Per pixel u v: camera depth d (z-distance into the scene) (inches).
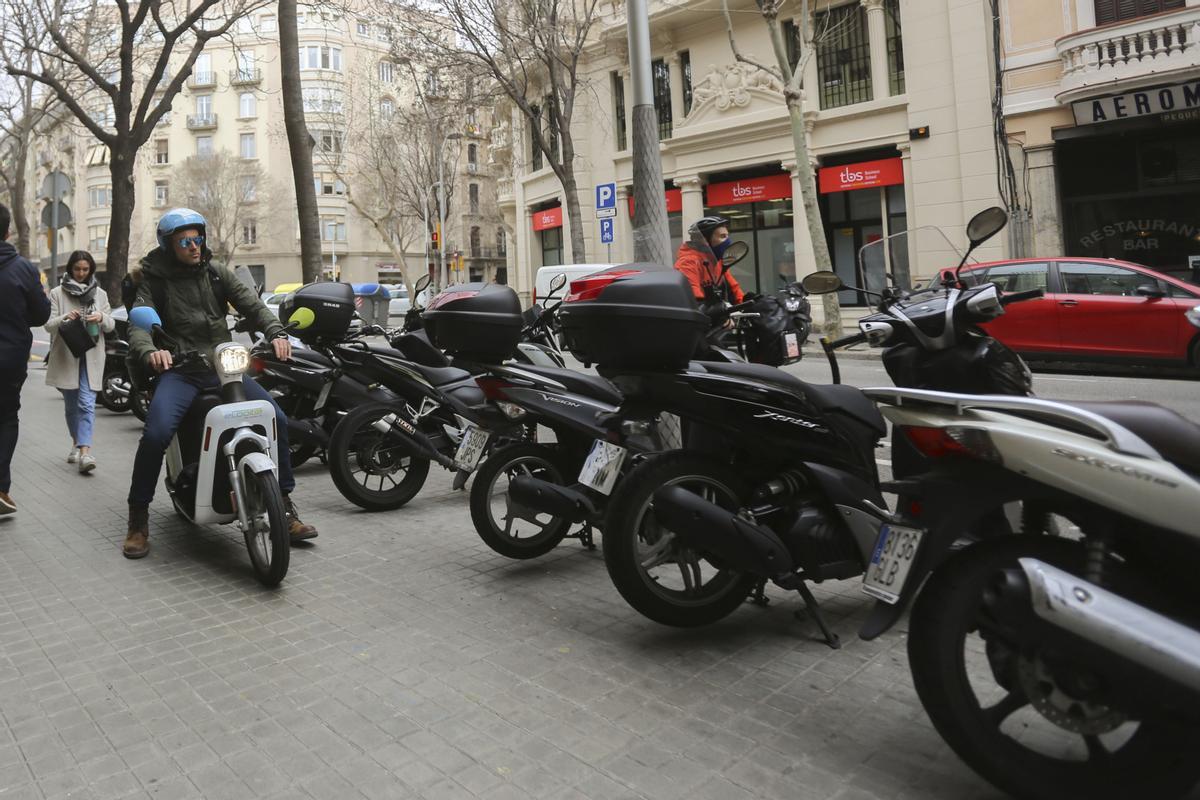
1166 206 648.4
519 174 1189.1
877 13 767.1
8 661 133.0
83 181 2532.0
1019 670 85.8
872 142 776.3
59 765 101.3
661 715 111.5
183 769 99.8
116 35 879.7
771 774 96.7
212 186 2303.2
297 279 2436.0
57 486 267.0
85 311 290.8
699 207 903.1
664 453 130.1
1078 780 86.4
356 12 743.1
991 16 698.2
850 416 132.0
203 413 187.9
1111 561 90.0
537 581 169.2
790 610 150.3
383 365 234.8
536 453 175.9
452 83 788.6
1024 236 690.8
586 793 93.3
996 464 91.5
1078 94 636.1
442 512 226.7
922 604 90.0
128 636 142.7
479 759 100.9
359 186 2133.4
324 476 280.5
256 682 123.7
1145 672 78.9
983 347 135.3
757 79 839.1
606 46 964.6
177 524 219.1
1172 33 596.1
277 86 2399.1
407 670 127.0
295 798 93.3
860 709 112.6
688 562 133.3
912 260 761.0
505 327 169.3
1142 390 380.5
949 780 95.1
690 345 127.0
